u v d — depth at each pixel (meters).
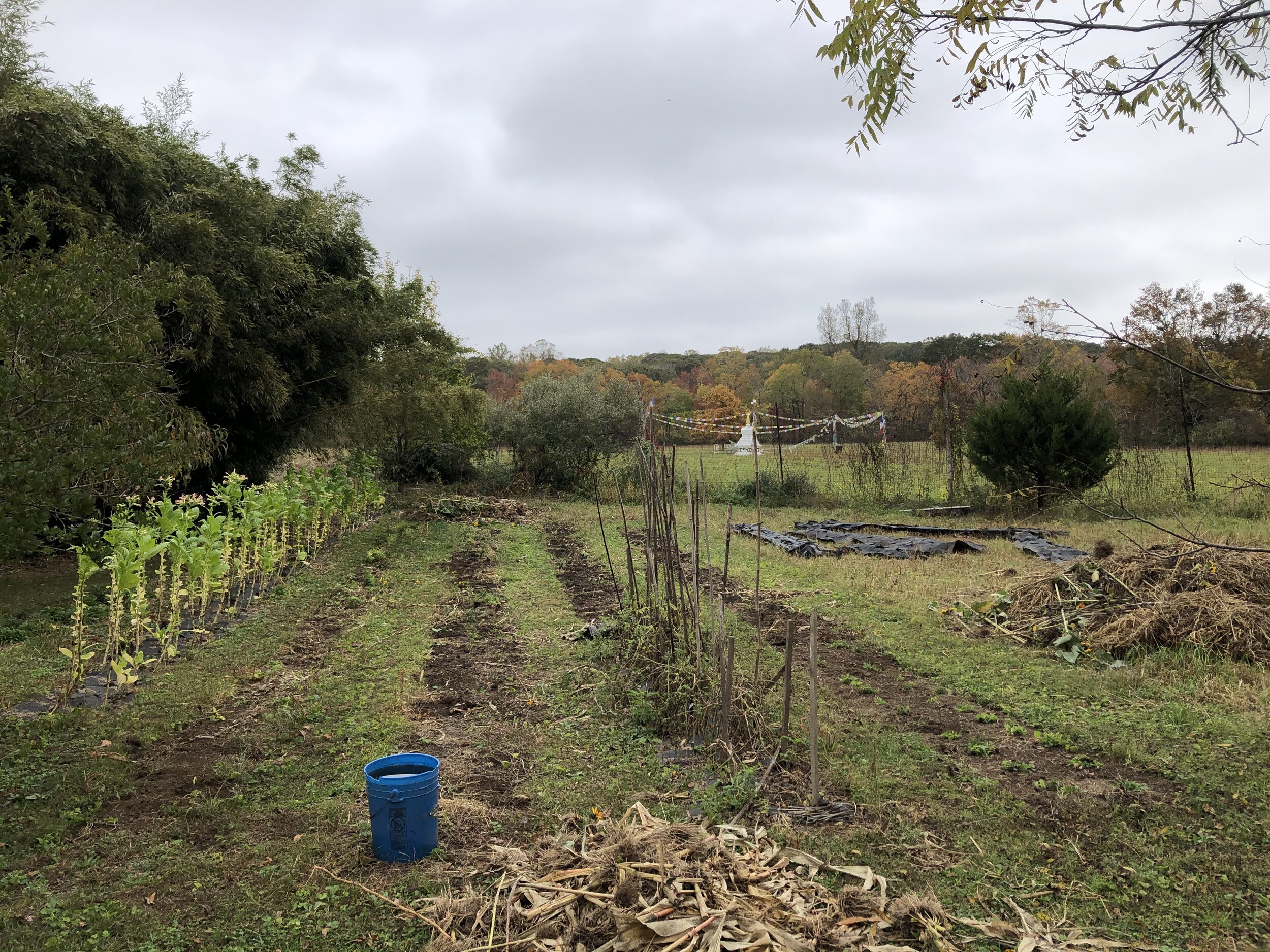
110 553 7.30
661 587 6.68
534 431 21.72
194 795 4.29
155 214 10.35
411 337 16.39
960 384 20.41
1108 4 2.52
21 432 5.21
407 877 3.53
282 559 9.82
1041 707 5.59
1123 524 13.56
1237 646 6.37
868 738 5.04
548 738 5.14
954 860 3.65
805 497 18.75
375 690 6.07
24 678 6.07
